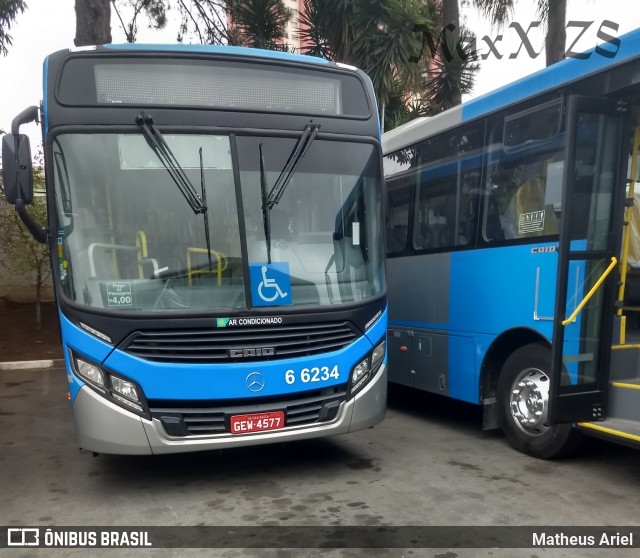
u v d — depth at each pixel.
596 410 4.71
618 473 4.97
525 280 5.31
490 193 5.79
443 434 6.38
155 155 4.71
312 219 4.98
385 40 11.91
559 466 5.17
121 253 4.57
